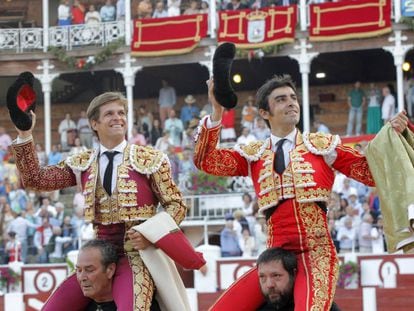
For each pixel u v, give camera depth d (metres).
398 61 52.34
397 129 12.16
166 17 55.69
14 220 41.25
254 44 53.66
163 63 55.81
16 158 12.32
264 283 11.91
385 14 52.31
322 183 12.22
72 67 56.66
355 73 58.09
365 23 52.53
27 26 62.78
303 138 12.43
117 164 12.25
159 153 12.34
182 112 53.66
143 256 11.95
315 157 12.31
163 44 55.56
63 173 12.52
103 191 12.22
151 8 57.03
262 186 12.38
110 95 12.30
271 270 11.82
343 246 36.28
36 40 57.56
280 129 12.49
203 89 60.41
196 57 55.22
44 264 37.81
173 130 51.25
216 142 12.45
